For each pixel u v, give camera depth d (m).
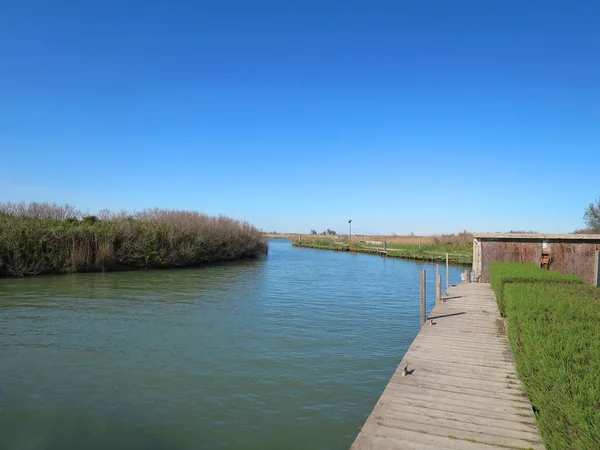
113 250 27.23
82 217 30.28
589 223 34.88
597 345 4.37
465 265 37.16
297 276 27.53
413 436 5.08
